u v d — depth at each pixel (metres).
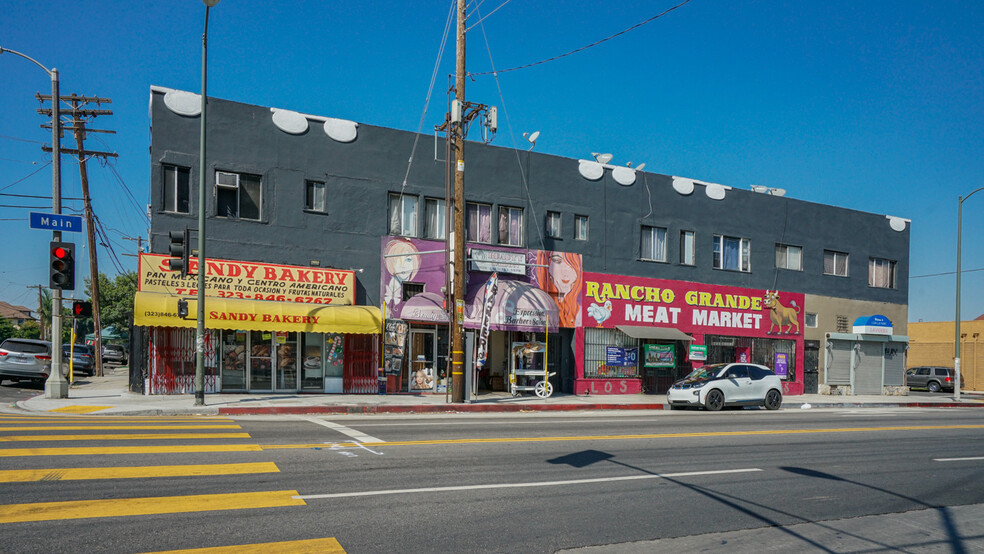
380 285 21.20
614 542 5.88
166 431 10.84
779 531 6.44
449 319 20.16
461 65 19.11
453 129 19.25
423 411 17.61
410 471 8.30
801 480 8.90
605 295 25.12
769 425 15.68
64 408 15.09
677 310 26.64
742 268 28.67
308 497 6.82
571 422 15.10
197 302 16.98
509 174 23.58
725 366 21.50
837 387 30.64
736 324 28.09
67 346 32.12
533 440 11.48
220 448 9.28
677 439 12.39
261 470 7.96
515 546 5.63
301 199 20.28
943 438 14.20
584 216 25.17
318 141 20.67
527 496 7.31
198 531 5.58
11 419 12.14
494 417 16.22
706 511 7.07
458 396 18.77
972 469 10.27
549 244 24.17
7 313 101.50
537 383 22.47
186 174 18.97
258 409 15.76
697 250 27.48
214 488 7.01
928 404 27.33
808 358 30.14
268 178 19.86
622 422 15.44
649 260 26.31
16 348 22.12
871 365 31.86
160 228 18.41
